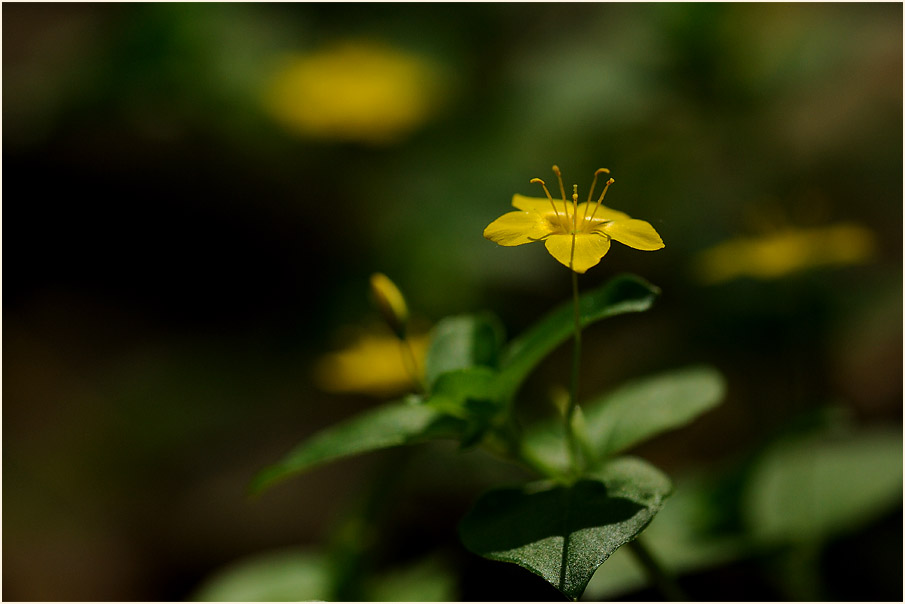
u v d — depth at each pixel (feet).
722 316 1.07
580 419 0.73
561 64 1.26
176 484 1.34
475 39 1.50
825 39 1.13
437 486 1.01
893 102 1.28
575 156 1.23
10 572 1.23
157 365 1.47
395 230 1.23
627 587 0.81
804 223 1.13
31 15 1.62
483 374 0.72
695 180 1.19
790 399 1.04
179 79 1.32
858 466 0.86
